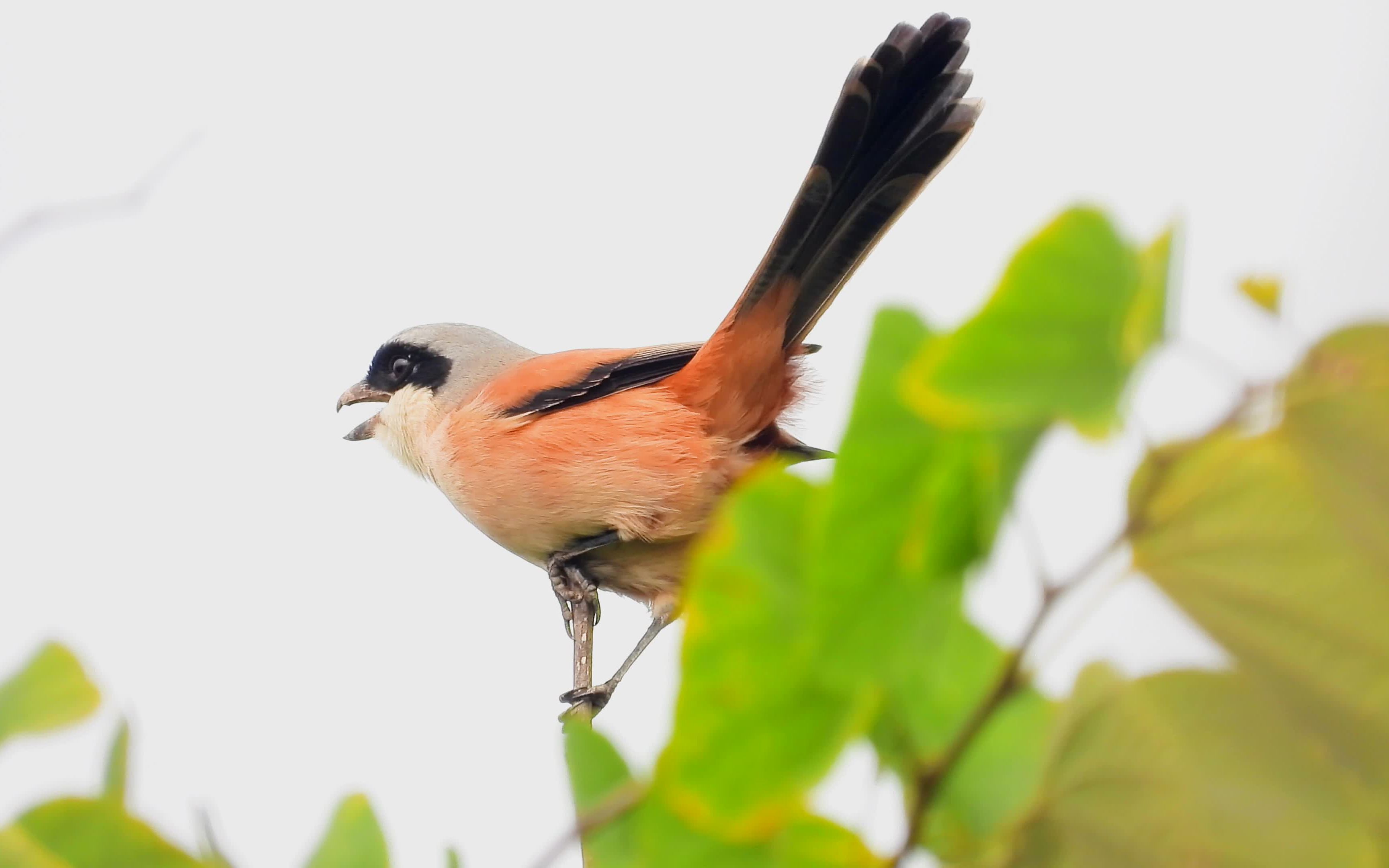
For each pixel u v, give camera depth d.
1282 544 2.44
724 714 2.89
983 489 2.61
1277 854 2.61
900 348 2.79
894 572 2.72
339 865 4.43
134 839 3.65
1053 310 2.47
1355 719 2.46
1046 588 2.61
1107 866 2.74
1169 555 2.50
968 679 3.40
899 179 9.34
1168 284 2.47
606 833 3.97
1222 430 2.43
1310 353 2.39
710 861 3.24
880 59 9.16
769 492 2.96
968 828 3.30
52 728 4.30
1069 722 2.81
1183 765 2.70
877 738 3.13
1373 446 2.35
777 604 2.90
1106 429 2.41
